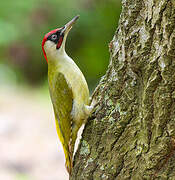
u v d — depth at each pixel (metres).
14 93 26.17
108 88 7.35
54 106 9.04
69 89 8.68
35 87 27.45
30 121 20.97
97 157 7.27
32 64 26.89
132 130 6.83
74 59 23.42
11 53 26.14
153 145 6.41
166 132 6.28
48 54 9.07
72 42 23.27
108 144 7.12
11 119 21.09
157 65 6.31
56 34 9.11
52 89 9.02
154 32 6.39
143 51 6.52
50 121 21.03
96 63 23.02
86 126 7.78
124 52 6.96
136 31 6.71
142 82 6.65
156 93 6.35
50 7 24.34
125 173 6.82
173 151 6.29
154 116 6.41
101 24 22.36
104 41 22.55
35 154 17.08
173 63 6.16
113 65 7.32
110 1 21.28
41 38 25.06
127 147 6.85
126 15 6.91
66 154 8.70
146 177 6.46
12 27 25.00
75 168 7.68
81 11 22.91
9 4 24.81
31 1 24.64
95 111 7.78
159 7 6.23
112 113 7.14
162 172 6.34
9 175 15.22
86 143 7.57
